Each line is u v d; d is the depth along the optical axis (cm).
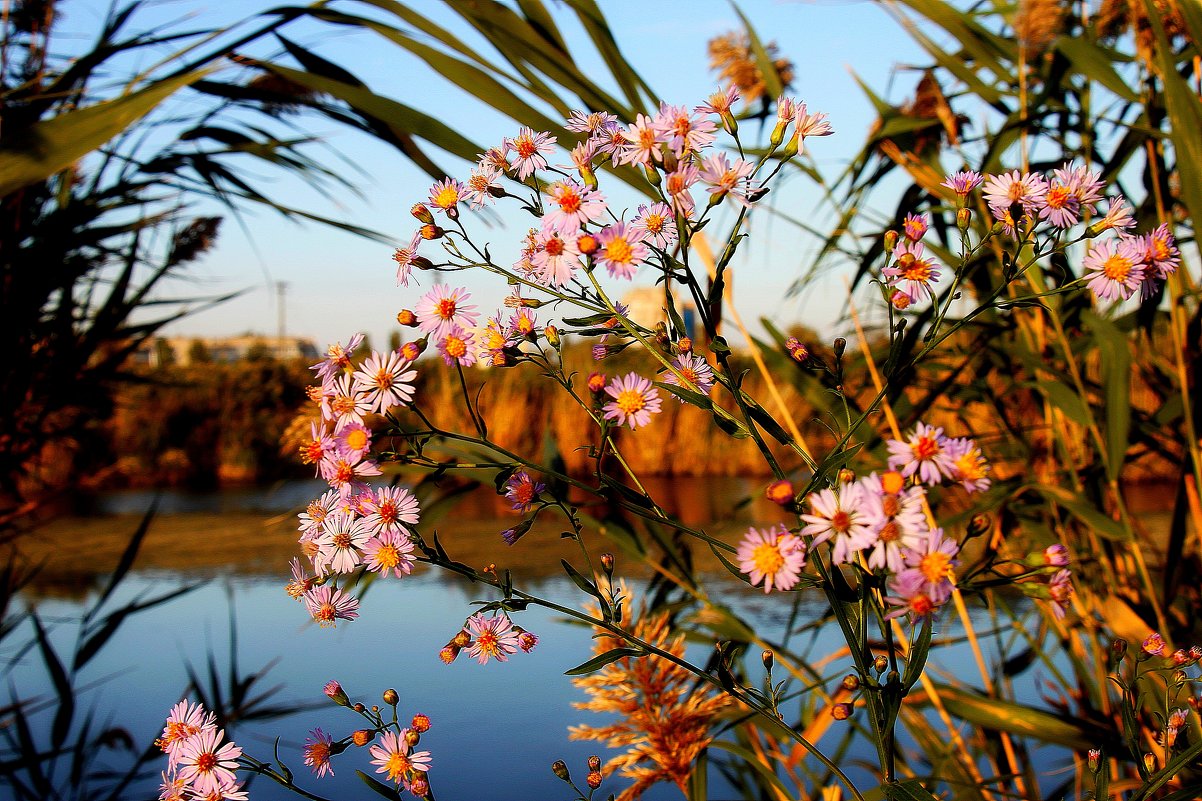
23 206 100
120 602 214
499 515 307
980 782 73
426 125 73
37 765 114
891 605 43
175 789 48
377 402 49
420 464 49
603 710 70
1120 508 80
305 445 50
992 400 100
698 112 48
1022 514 93
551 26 76
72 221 97
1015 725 75
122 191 100
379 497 49
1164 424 94
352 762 124
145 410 493
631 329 49
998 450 103
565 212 48
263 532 310
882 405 84
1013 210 48
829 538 42
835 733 124
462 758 118
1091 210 49
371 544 49
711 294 48
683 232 47
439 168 80
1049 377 90
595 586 51
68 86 77
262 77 94
